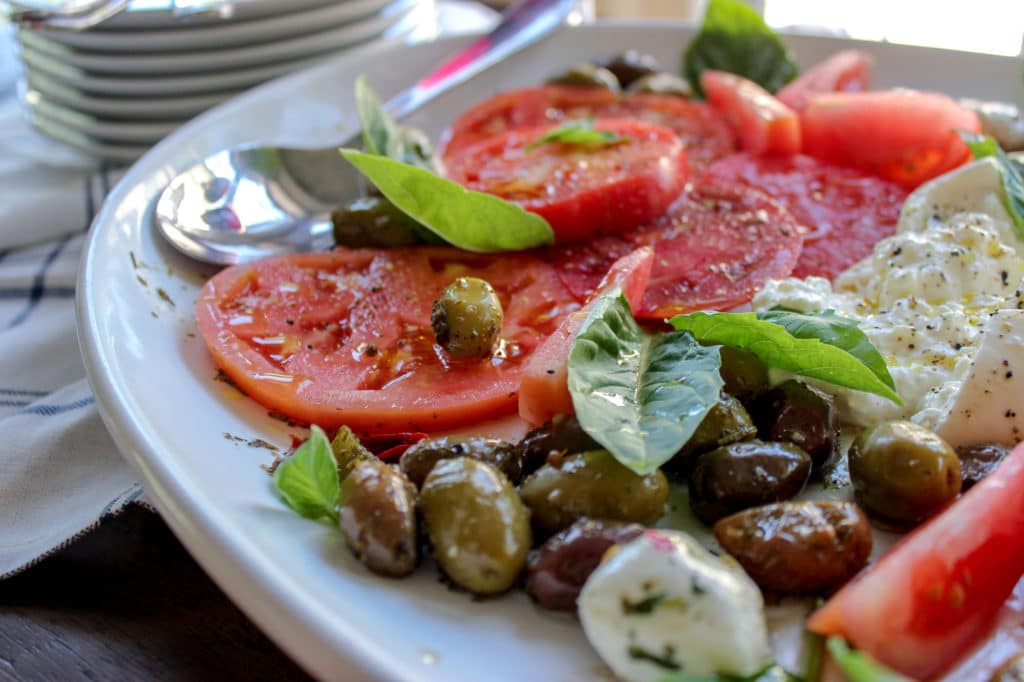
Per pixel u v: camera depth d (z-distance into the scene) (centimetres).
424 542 28
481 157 45
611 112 51
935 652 26
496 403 34
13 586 32
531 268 39
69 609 31
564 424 30
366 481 28
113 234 37
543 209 40
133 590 32
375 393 34
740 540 27
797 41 54
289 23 51
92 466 35
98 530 33
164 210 39
